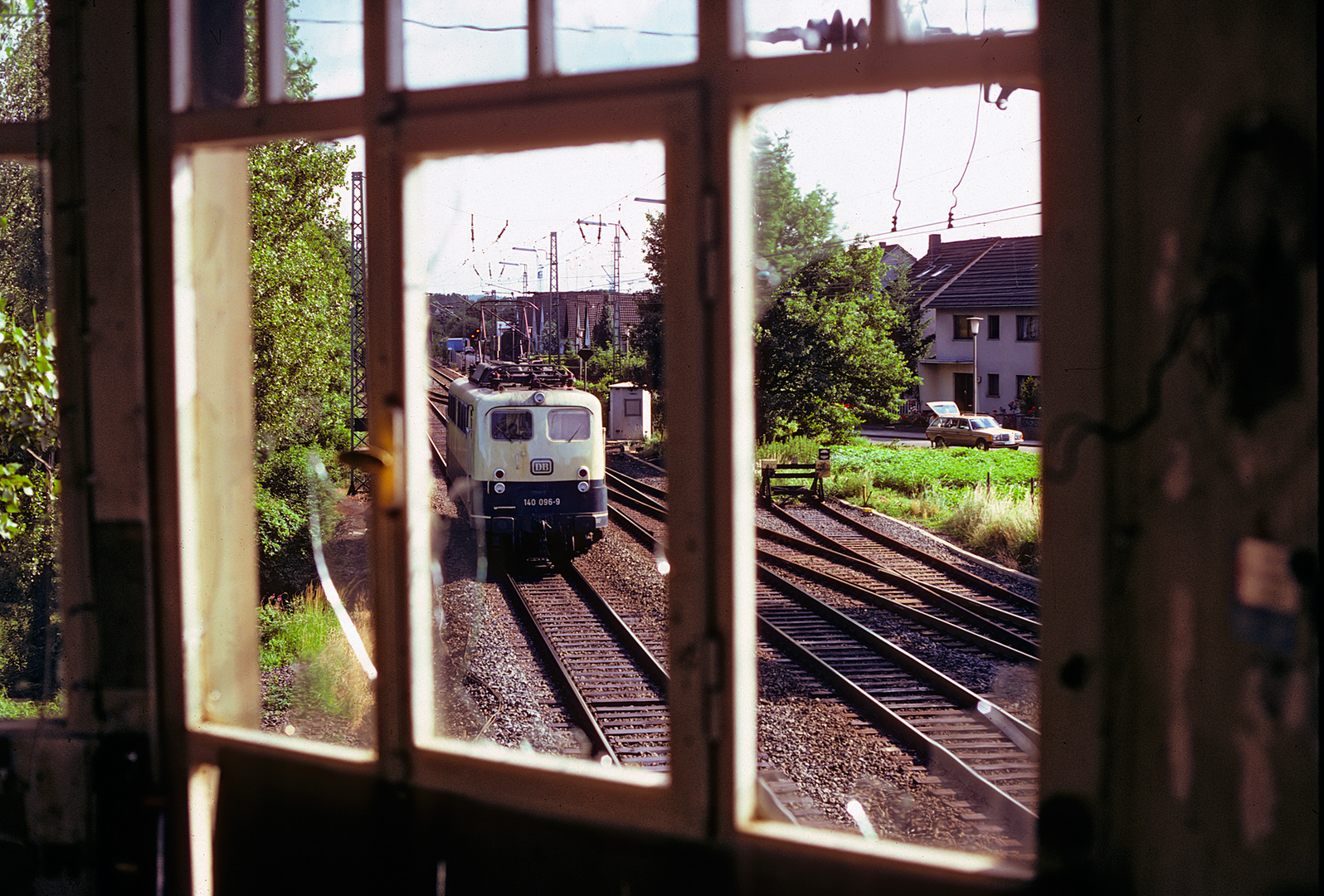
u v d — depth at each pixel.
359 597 10.90
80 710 2.32
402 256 2.02
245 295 2.54
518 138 1.90
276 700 8.07
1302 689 1.31
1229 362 1.36
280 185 14.92
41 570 7.02
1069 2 1.50
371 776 2.08
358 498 15.00
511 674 8.91
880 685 8.55
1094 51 1.49
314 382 16.58
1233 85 1.35
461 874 2.00
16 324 5.95
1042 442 1.56
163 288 2.22
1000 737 7.21
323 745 2.18
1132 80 1.46
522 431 15.29
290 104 2.08
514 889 1.95
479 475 15.26
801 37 1.78
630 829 1.85
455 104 1.95
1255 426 1.34
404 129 1.99
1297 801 1.32
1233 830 1.39
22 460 6.30
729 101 1.74
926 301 44.53
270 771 2.20
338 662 8.64
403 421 2.03
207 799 2.31
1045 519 1.55
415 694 2.05
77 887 2.33
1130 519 1.48
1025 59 1.56
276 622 10.33
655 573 14.20
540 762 1.95
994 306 42.44
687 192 1.77
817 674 8.94
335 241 18.03
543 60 1.88
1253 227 1.34
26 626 7.61
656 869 1.83
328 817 2.14
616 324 35.34
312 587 11.50
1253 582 1.35
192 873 2.28
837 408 26.77
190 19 2.25
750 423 1.81
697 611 1.78
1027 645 9.76
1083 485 1.52
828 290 26.44
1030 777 6.42
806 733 7.37
